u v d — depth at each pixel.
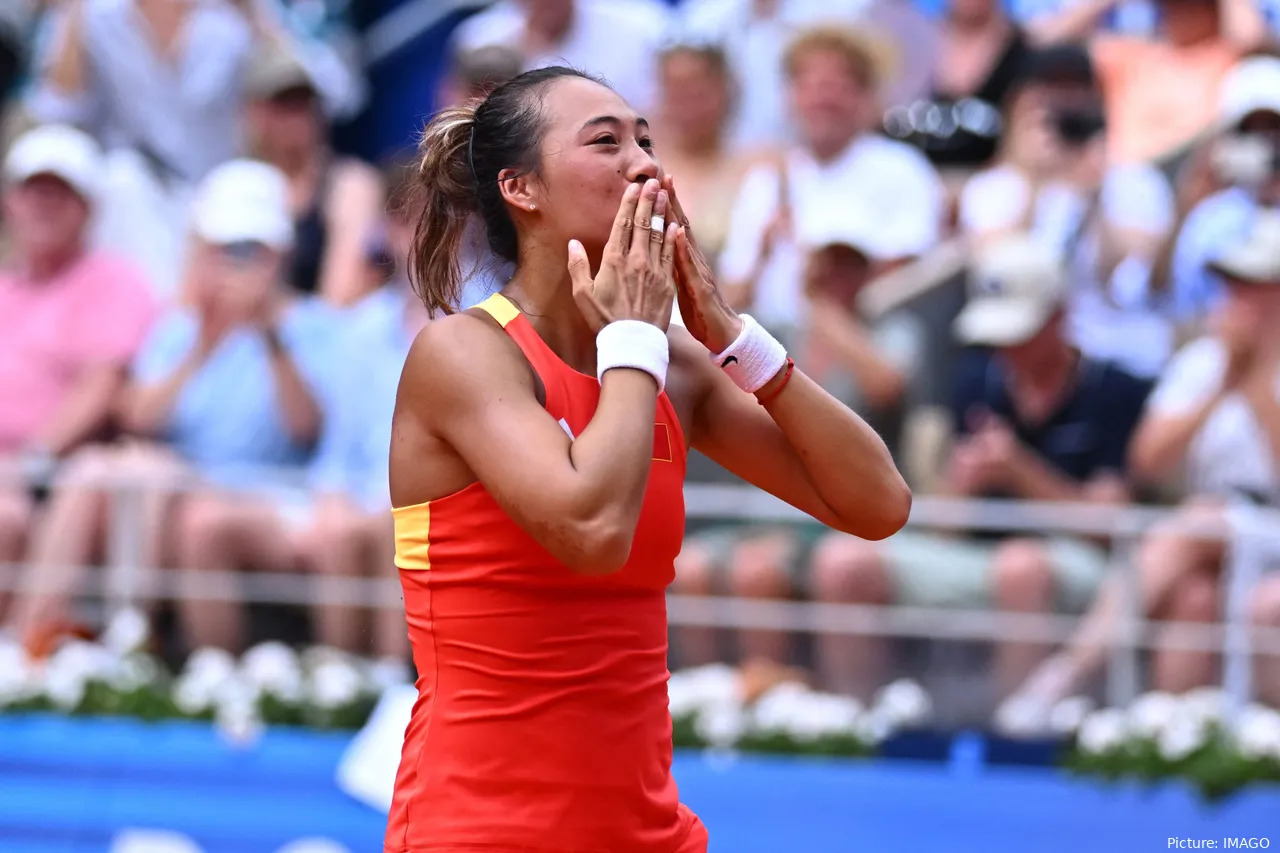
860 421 9.02
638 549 8.45
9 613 18.77
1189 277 19.69
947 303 19.61
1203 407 17.02
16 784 17.06
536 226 8.74
